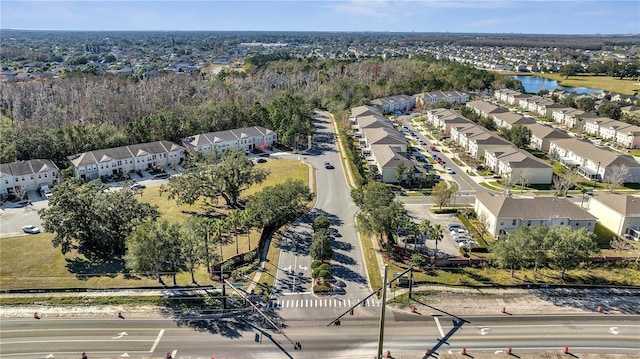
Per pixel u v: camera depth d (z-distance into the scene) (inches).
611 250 3784.5
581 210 4010.8
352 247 3794.3
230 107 7416.3
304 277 3353.8
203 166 4586.6
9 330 2800.2
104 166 5462.6
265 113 7480.3
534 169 5300.2
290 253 3700.8
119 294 3164.4
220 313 2950.3
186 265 3329.2
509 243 3280.0
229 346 2650.1
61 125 7062.0
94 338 2723.9
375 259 3602.4
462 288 3235.7
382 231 3666.3
